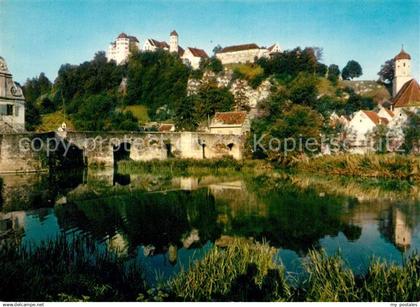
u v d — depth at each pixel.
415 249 17.05
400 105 89.75
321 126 57.16
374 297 10.90
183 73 149.75
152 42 169.25
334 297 10.98
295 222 22.17
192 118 99.38
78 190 33.16
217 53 165.88
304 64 147.25
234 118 84.69
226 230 20.55
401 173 40.97
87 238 18.41
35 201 27.67
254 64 155.50
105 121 108.94
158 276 13.73
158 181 40.47
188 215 24.02
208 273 12.33
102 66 149.75
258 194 31.69
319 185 36.38
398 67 121.56
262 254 13.38
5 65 56.88
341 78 155.88
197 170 52.22
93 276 12.42
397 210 25.02
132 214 24.16
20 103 58.53
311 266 13.62
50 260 13.47
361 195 30.64
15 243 15.87
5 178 38.69
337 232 20.00
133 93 141.25
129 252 16.64
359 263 15.25
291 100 71.81
